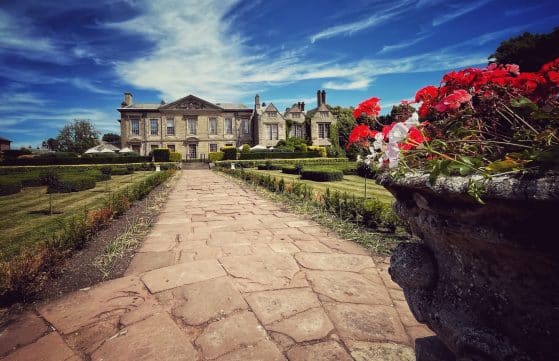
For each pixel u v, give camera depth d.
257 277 2.86
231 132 40.16
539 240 0.71
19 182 11.66
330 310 2.23
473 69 1.37
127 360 1.70
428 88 1.49
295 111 41.75
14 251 3.85
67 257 3.35
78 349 1.80
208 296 2.46
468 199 0.83
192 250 3.73
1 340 1.89
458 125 1.33
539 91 1.23
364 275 2.91
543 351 0.79
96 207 7.52
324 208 6.40
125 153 33.81
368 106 1.63
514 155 0.83
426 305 1.15
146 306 2.31
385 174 1.25
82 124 62.44
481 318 0.94
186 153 38.84
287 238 4.29
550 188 0.64
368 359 1.69
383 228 4.78
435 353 1.20
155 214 6.19
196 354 1.75
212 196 9.15
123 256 3.51
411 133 1.08
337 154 38.53
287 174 19.61
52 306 2.32
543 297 0.77
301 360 1.69
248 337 1.90
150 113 38.25
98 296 2.48
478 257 0.92
